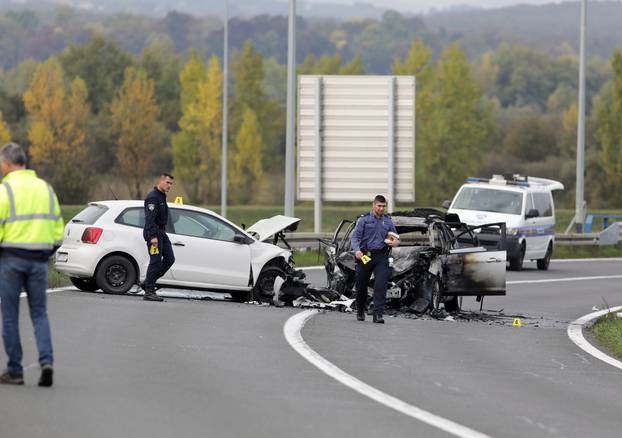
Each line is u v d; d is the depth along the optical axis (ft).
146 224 182.60
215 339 141.90
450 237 200.54
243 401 100.53
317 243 332.39
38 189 104.73
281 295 196.44
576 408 105.91
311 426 90.74
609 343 163.22
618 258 398.42
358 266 173.47
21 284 104.17
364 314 175.94
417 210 211.41
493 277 201.05
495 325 183.52
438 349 145.59
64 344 130.62
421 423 93.91
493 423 95.66
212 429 88.22
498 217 315.17
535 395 112.57
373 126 366.84
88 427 87.30
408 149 366.22
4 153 105.40
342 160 369.09
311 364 124.57
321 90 368.27
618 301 237.66
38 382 103.76
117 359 121.39
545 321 194.90
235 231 199.00
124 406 95.96
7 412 91.56
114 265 190.49
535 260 345.10
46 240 104.17
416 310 192.85
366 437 87.45
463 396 109.19
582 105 411.95
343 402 102.12
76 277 196.34
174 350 130.52
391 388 111.65
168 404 97.71
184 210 195.72
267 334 149.69
